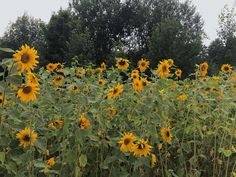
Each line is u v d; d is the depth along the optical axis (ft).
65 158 7.00
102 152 7.47
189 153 9.04
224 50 67.77
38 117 7.10
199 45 59.98
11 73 5.99
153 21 79.87
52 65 10.41
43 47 65.05
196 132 9.05
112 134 8.10
